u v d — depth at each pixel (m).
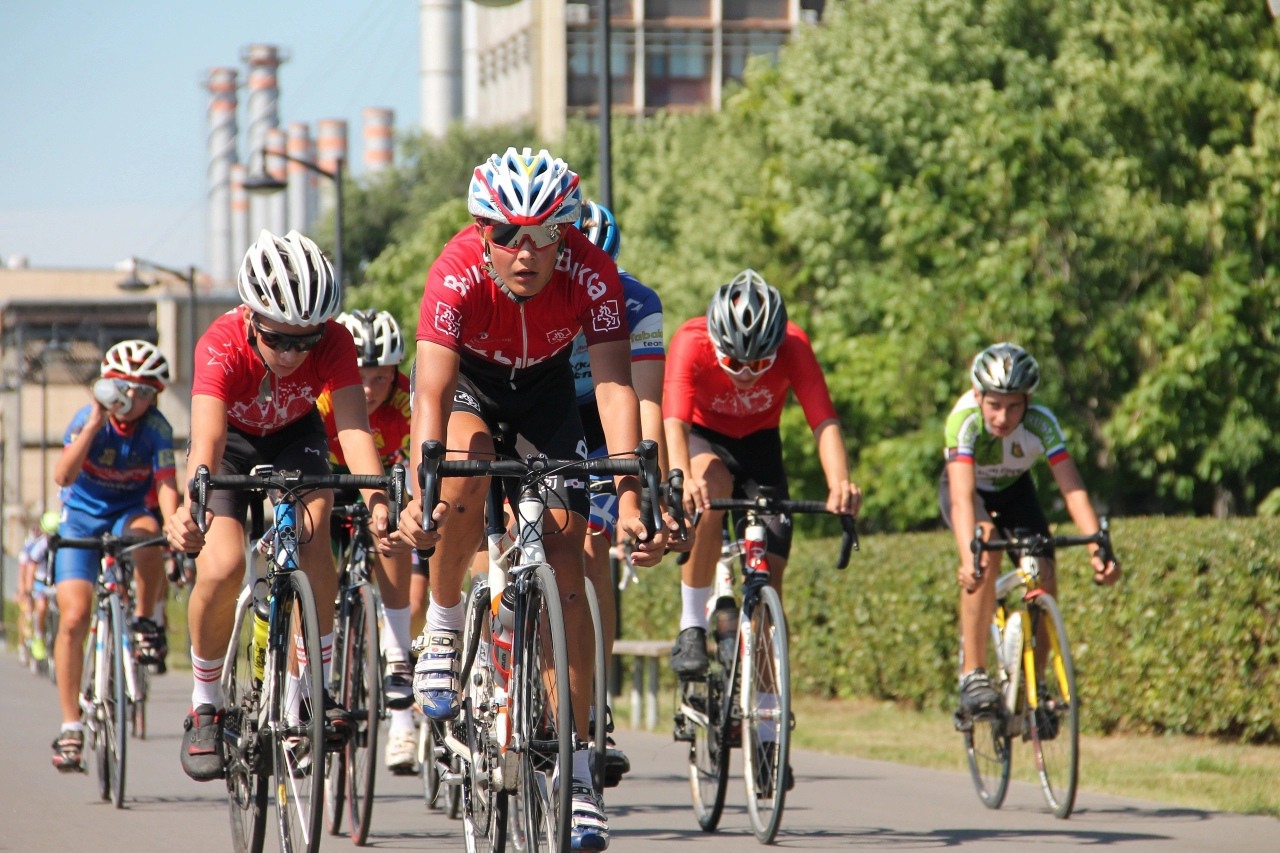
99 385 24.34
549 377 15.87
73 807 23.19
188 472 16.95
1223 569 28.84
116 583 24.23
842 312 61.41
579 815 13.77
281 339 16.72
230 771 17.67
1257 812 21.98
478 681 15.26
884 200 53.88
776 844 19.55
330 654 17.41
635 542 13.84
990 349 22.53
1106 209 49.91
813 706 41.38
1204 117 52.34
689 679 20.73
